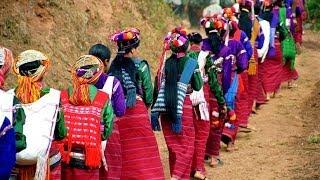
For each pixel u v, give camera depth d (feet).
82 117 22.27
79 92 22.38
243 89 38.04
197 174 30.53
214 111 32.35
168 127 28.32
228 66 33.40
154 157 26.84
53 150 21.30
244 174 32.12
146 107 26.71
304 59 64.39
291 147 35.99
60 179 21.80
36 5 45.06
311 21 86.48
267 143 37.35
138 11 56.34
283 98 48.57
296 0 62.13
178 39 27.73
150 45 53.98
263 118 43.21
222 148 36.96
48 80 40.70
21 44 41.98
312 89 51.31
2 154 18.70
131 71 25.94
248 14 40.68
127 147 26.40
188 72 27.71
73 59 44.80
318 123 40.83
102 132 22.70
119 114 24.21
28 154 19.75
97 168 22.65
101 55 24.36
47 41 43.83
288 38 48.60
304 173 30.96
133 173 26.53
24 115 19.95
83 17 48.32
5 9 43.09
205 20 33.42
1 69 19.29
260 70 44.83
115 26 51.21
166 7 63.46
